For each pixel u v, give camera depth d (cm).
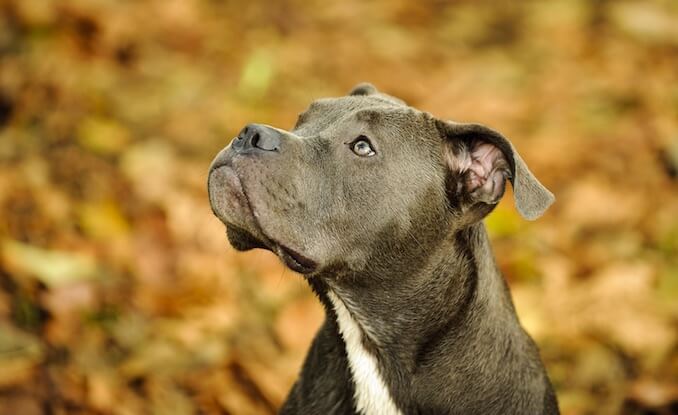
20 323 845
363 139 637
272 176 613
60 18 1224
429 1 1429
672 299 947
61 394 795
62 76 1145
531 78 1285
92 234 972
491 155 645
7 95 1113
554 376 884
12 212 973
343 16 1370
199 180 1057
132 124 1129
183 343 876
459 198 655
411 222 644
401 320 657
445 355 653
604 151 1148
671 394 839
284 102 1202
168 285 941
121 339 866
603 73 1292
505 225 1020
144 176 1045
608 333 915
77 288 880
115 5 1285
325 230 631
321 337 688
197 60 1249
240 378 852
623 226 1048
